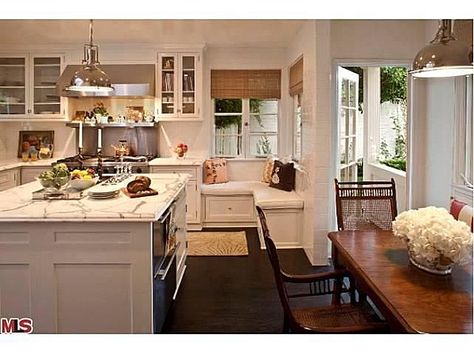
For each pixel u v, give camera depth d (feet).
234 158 23.32
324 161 15.71
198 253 17.42
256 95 22.58
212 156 23.25
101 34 19.01
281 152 22.81
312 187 16.07
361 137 24.41
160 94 21.34
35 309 9.09
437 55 8.32
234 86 22.53
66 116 21.33
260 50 22.39
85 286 9.11
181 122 22.57
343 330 7.50
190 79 21.38
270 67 22.50
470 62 8.24
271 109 23.22
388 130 23.95
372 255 8.55
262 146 23.40
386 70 23.81
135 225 9.02
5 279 9.04
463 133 14.23
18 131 22.44
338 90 16.39
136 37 19.71
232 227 21.48
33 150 21.71
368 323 7.96
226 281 14.42
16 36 19.31
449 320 5.83
